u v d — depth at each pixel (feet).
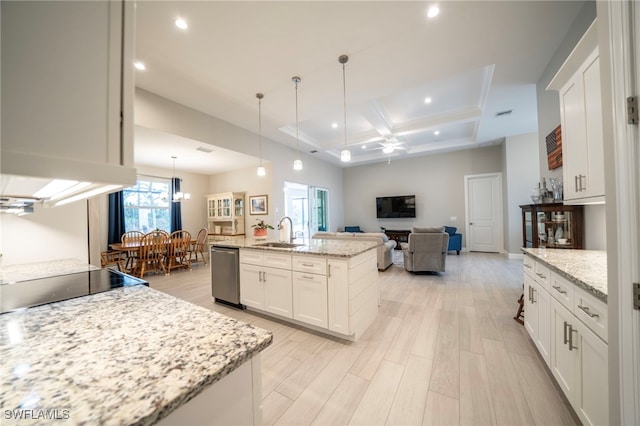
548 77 9.27
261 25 7.29
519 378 5.50
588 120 4.97
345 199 28.91
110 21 1.68
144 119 10.94
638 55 2.64
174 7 6.57
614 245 2.94
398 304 10.05
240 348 2.17
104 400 1.54
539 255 6.15
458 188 23.09
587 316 3.84
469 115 14.79
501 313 8.98
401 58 8.89
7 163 1.28
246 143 16.11
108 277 4.74
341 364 6.16
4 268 5.65
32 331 2.52
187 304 3.28
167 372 1.82
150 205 19.62
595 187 4.77
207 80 10.20
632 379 2.72
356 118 16.02
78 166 1.51
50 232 7.11
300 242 10.01
